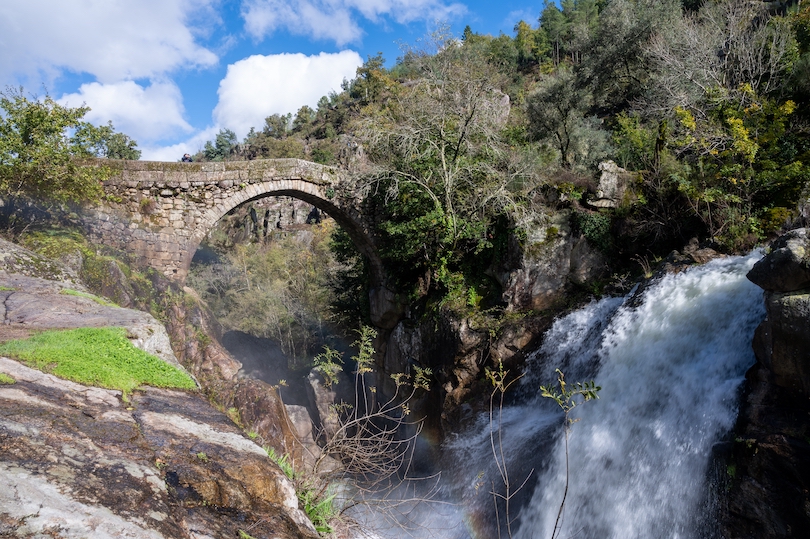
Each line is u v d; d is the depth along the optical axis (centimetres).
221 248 4512
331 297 3186
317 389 2280
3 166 1374
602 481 963
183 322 1794
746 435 737
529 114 2344
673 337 1005
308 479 588
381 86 6712
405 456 1722
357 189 2041
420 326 1847
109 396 470
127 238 1731
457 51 2002
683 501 812
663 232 1410
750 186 1236
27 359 494
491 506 1193
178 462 390
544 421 1220
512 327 1477
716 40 1875
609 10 2852
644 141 1798
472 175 1797
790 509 657
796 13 1772
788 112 1266
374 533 677
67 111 1495
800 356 691
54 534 267
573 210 1561
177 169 1791
